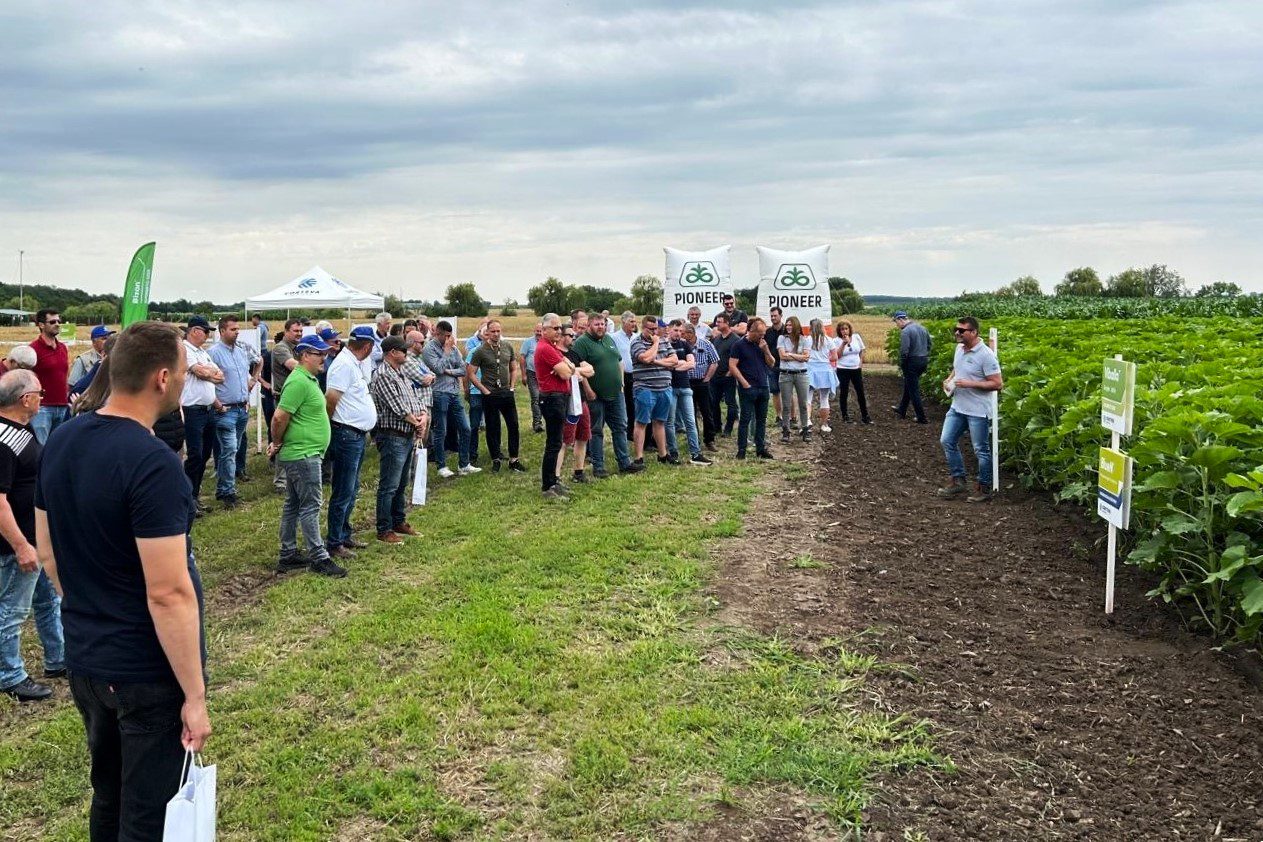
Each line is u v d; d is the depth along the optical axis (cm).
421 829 433
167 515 309
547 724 528
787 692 559
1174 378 969
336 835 430
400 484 922
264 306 2008
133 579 316
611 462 1345
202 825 309
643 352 1265
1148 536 805
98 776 348
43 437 1074
